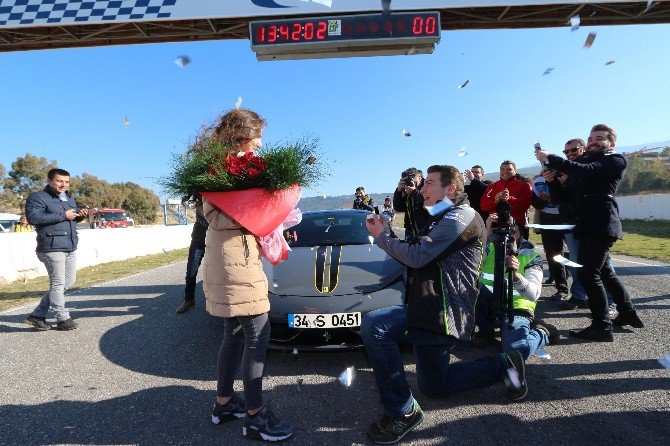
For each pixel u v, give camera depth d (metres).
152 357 2.93
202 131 1.85
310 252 3.35
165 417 2.04
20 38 5.62
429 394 1.94
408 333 1.77
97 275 7.50
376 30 5.19
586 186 2.89
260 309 1.77
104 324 3.89
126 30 5.66
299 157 1.75
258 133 1.86
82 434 1.89
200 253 4.18
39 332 3.67
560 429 1.81
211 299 1.78
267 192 1.73
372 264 3.03
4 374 2.68
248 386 1.79
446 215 1.79
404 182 4.23
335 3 5.28
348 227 3.91
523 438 1.75
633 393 2.11
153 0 5.28
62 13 5.27
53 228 3.61
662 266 5.85
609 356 2.63
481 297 2.87
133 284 6.29
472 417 1.95
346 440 1.80
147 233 12.23
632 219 18.73
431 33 5.19
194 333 3.47
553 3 5.12
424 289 1.75
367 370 2.56
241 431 1.90
